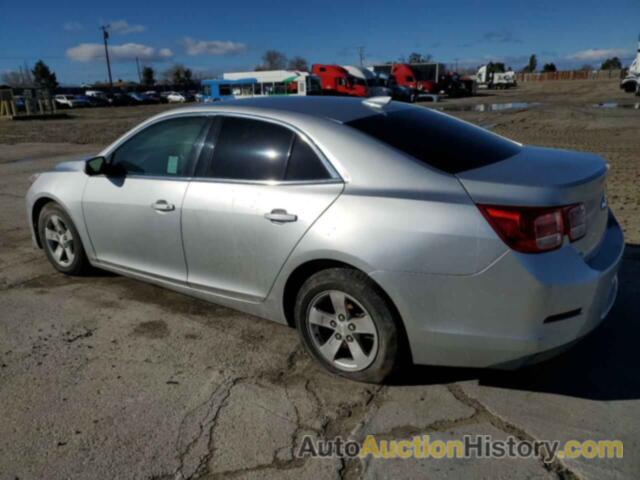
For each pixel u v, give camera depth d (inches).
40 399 119.4
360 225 113.3
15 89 1517.0
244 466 99.2
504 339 106.6
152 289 179.9
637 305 156.7
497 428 108.0
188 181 145.6
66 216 182.1
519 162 123.4
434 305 109.2
